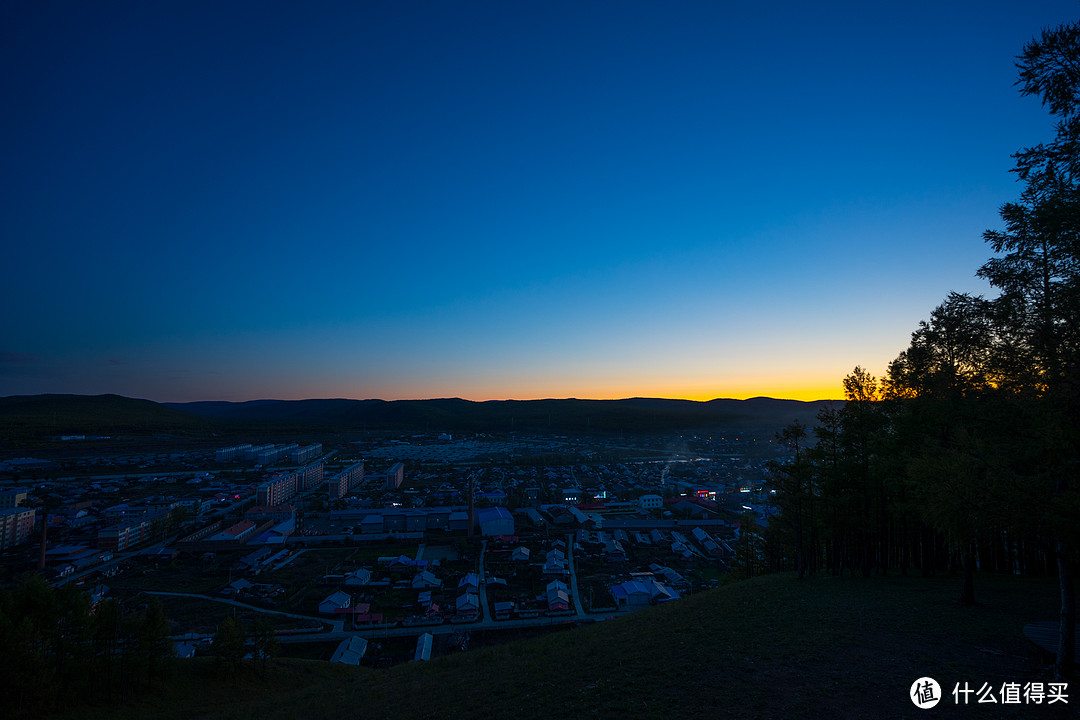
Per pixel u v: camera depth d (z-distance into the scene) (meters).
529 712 18.73
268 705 31.44
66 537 143.62
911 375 34.75
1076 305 16.41
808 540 56.19
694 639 25.89
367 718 22.33
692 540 148.00
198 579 112.62
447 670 30.00
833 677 18.58
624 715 17.05
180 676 50.50
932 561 45.75
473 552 135.62
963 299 21.45
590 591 104.38
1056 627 19.80
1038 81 16.09
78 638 43.84
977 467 18.28
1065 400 16.77
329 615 91.62
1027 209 16.89
